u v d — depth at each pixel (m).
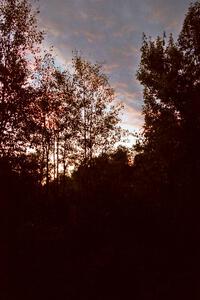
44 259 22.05
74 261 22.16
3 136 27.89
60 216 30.62
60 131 40.91
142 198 32.78
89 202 34.19
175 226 27.83
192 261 21.81
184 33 33.25
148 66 33.97
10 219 26.38
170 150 31.36
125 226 28.20
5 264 20.95
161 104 32.88
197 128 31.05
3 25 30.09
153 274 20.48
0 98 28.92
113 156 44.66
